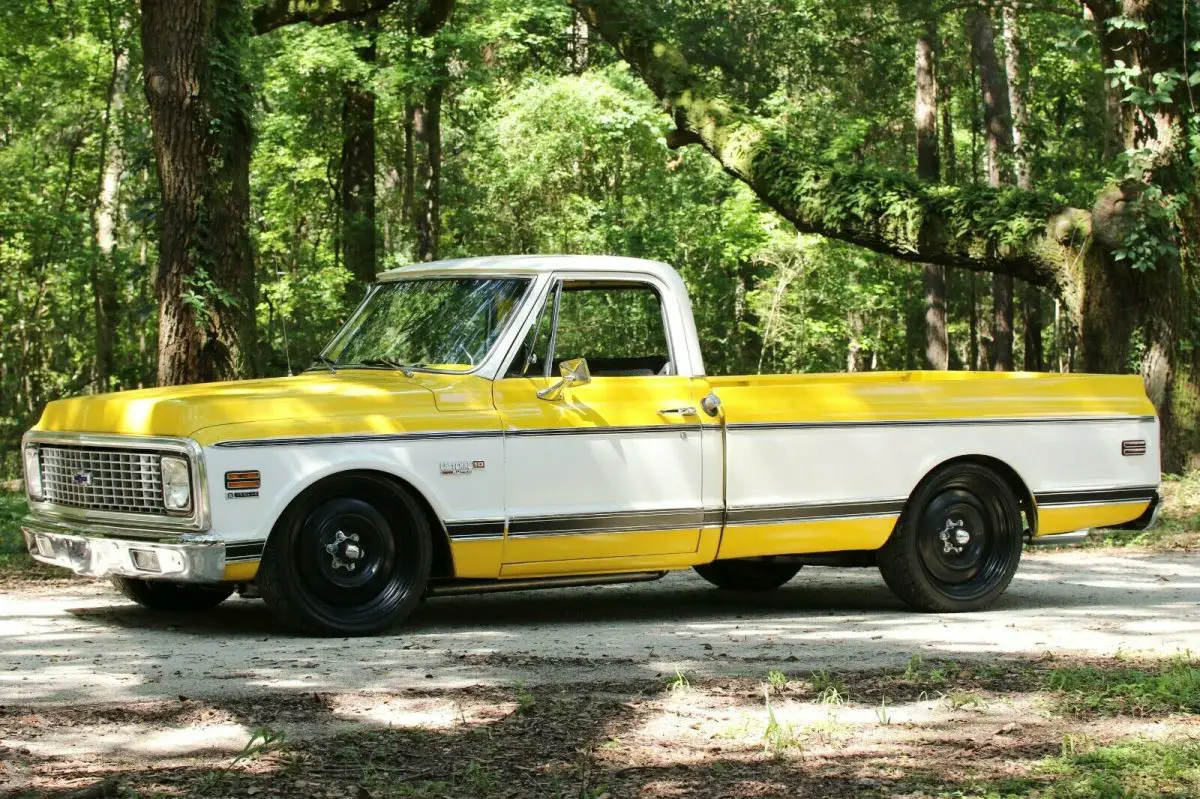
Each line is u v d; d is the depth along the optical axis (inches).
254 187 1206.3
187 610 345.1
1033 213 716.0
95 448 304.2
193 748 195.5
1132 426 385.1
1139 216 680.4
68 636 297.1
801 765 193.0
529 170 1262.3
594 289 331.3
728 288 1382.9
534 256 336.8
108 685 238.2
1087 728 216.8
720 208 1325.0
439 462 304.8
